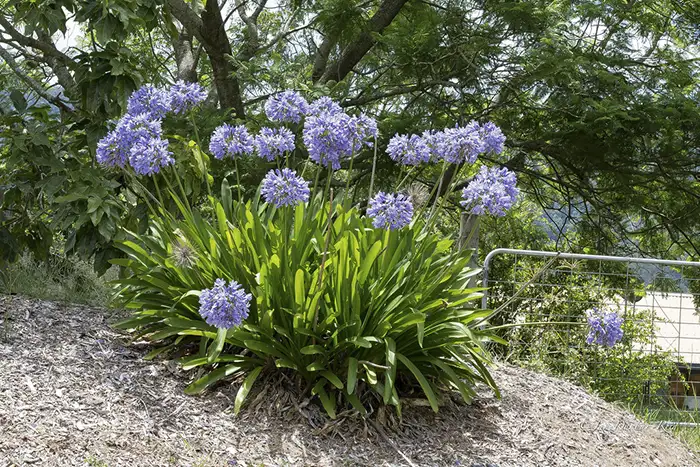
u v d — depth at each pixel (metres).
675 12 11.65
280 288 4.51
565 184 12.31
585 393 5.68
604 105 9.34
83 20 5.83
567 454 4.59
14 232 5.90
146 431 3.86
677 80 10.41
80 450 3.53
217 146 4.70
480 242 14.06
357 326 4.35
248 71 9.77
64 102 6.35
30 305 5.43
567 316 6.36
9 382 4.04
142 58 10.69
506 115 10.80
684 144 10.27
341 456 4.01
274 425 4.19
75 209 5.34
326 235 4.56
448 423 4.62
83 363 4.49
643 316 6.40
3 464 3.27
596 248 13.13
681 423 5.78
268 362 4.55
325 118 4.31
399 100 11.93
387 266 4.64
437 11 11.11
